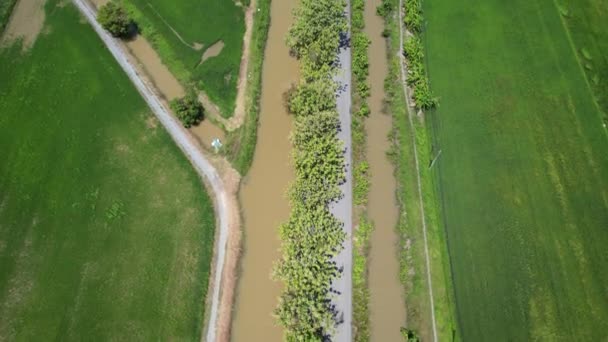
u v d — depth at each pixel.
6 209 52.47
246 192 55.41
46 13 66.62
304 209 50.34
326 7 61.19
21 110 58.72
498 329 49.06
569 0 71.19
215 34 66.06
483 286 51.12
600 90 63.94
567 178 57.78
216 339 47.41
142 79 61.59
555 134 60.59
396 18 68.62
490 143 59.47
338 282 50.22
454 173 57.28
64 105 59.34
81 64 62.56
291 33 61.78
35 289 48.44
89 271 49.69
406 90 62.88
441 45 66.81
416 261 52.00
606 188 57.47
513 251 53.09
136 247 51.19
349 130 59.22
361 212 54.34
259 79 62.53
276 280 48.31
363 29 68.00
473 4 70.69
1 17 65.38
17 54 63.12
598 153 59.69
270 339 48.09
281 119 60.28
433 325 49.19
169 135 57.97
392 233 53.88
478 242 53.34
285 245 48.66
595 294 51.38
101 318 47.56
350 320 48.56
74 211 52.72
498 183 56.94
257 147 58.25
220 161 56.72
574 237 54.25
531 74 64.94
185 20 66.94
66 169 55.12
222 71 63.12
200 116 59.62
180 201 54.06
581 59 66.38
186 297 49.16
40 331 46.53
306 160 52.56
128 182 54.78
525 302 50.50
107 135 57.59
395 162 57.94
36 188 53.84
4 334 46.16
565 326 49.59
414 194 55.56
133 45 64.69
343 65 64.12
